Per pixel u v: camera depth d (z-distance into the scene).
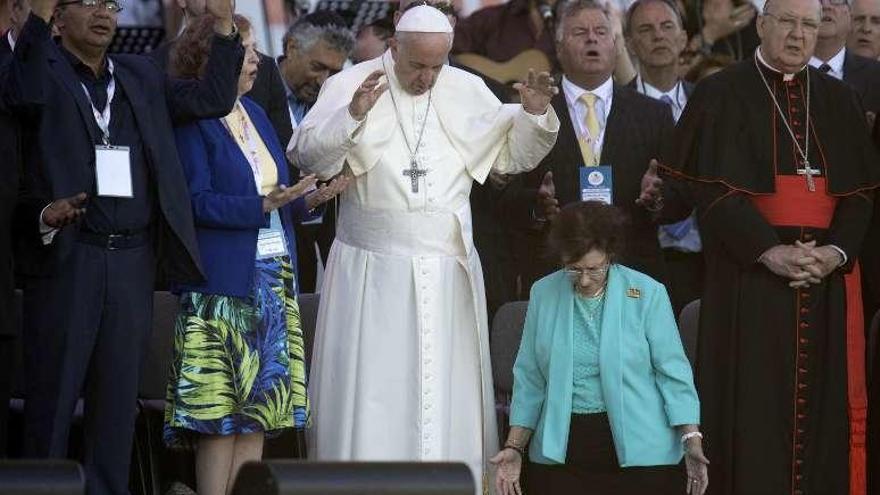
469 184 29.56
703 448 30.02
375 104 28.97
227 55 27.00
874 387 30.56
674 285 34.44
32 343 26.28
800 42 30.16
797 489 29.81
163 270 27.17
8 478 16.95
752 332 29.80
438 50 28.61
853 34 39.47
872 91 36.75
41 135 25.92
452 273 29.17
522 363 27.84
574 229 26.81
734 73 30.83
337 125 28.00
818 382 29.92
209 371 27.25
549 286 27.78
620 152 33.16
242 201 27.25
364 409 28.73
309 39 35.69
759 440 29.75
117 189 26.19
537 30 38.44
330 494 17.11
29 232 26.20
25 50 25.67
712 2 39.84
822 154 30.12
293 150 29.02
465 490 17.48
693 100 30.89
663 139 32.31
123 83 26.80
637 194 33.06
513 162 29.59
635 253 32.88
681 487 27.36
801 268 29.33
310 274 35.66
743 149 30.25
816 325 29.86
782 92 30.48
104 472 26.56
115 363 26.48
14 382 29.98
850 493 30.06
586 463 27.19
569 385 27.11
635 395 27.16
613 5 38.56
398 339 28.84
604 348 27.08
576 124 33.47
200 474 27.70
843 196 30.03
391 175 28.94
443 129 29.28
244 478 17.48
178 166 26.97
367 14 39.41
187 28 27.81
